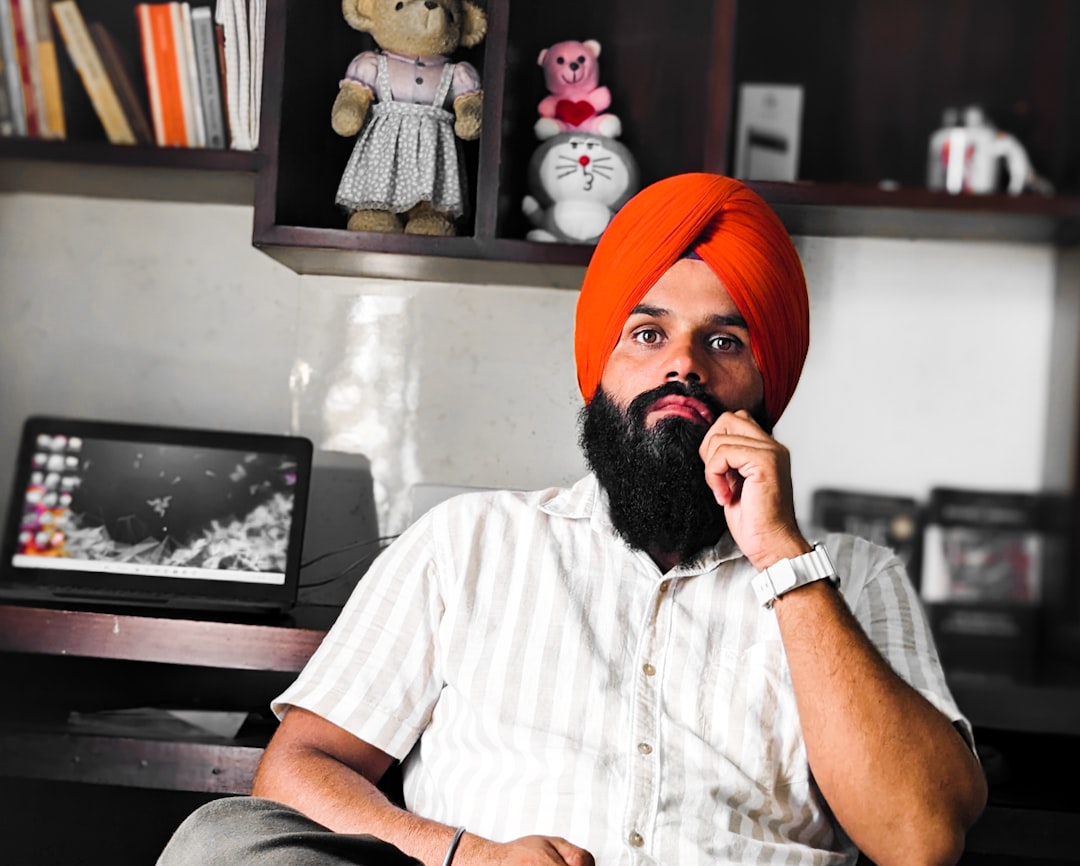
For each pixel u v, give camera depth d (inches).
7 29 60.3
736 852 38.5
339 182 64.2
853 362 68.1
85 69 60.6
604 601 42.2
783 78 69.4
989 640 67.2
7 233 65.9
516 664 41.3
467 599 42.6
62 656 60.1
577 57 63.4
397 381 65.6
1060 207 58.8
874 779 37.0
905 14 69.3
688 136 67.1
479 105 59.8
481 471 65.5
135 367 65.8
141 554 57.6
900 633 42.2
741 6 69.1
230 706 62.4
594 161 61.2
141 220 66.0
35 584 57.1
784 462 40.6
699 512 42.2
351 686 42.4
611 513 43.3
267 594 57.4
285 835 31.8
